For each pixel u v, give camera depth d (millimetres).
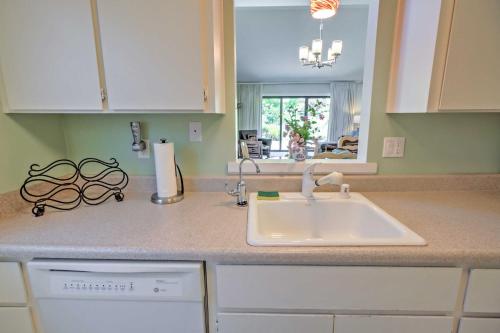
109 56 983
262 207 1210
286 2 3652
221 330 862
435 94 1007
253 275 807
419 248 784
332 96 7820
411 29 1110
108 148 1376
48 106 1031
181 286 817
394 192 1341
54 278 825
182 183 1312
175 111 1026
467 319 823
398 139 1330
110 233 901
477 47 965
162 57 981
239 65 6711
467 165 1358
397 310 821
